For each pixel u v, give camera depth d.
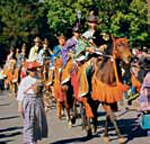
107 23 40.44
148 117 10.66
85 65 11.39
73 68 12.20
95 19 11.21
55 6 46.94
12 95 24.47
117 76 10.17
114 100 10.08
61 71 13.58
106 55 10.41
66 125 13.57
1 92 26.69
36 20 63.34
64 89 13.29
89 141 11.09
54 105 18.72
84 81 11.28
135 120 13.95
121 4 41.12
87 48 10.96
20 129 13.16
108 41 10.81
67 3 45.66
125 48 10.09
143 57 16.09
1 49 62.97
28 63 10.35
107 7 41.09
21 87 10.19
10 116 15.95
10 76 25.66
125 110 15.80
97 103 11.57
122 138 10.23
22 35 61.44
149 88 10.66
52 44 63.81
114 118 10.24
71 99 13.30
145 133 11.90
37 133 10.18
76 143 10.91
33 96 10.11
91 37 11.17
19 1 63.72
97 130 12.55
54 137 11.71
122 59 10.12
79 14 28.06
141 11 40.88
